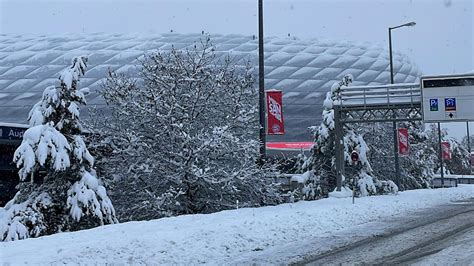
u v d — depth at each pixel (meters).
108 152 19.19
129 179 18.62
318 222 12.80
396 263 8.08
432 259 8.31
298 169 28.77
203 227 11.22
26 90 61.62
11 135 19.30
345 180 25.77
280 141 58.97
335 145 24.84
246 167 18.59
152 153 18.27
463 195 25.97
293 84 63.03
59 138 14.76
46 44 69.31
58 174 15.54
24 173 14.28
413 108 24.06
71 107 15.46
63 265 7.60
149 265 7.87
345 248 9.57
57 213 15.51
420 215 15.44
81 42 68.88
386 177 34.88
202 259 8.42
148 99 18.73
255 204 19.50
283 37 72.31
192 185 18.44
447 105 22.92
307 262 8.30
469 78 22.72
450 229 12.12
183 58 19.61
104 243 9.12
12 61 66.38
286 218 13.02
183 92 18.92
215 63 20.16
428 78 23.27
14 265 7.52
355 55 69.94
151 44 66.50
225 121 19.47
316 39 73.06
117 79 21.06
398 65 71.62
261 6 18.58
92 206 14.99
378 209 16.70
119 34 71.56
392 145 34.38
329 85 63.47
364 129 32.44
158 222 12.30
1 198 19.58
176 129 18.05
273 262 8.29
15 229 14.03
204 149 17.66
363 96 24.48
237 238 10.16
